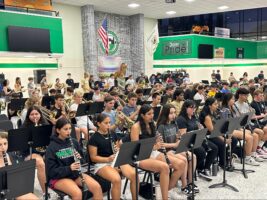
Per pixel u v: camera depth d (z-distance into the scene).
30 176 2.48
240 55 17.78
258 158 5.50
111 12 14.01
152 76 13.25
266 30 18.83
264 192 4.20
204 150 4.59
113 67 13.96
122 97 7.62
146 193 3.93
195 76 17.36
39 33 10.29
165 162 3.82
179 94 6.13
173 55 15.49
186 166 4.09
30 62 11.16
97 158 3.59
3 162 3.15
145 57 15.53
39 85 11.20
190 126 4.59
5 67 10.41
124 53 14.77
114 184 3.41
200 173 4.79
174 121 4.42
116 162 3.06
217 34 16.67
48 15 10.80
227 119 4.26
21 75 10.89
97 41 13.56
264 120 5.96
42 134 4.02
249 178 4.71
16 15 9.78
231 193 4.18
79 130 5.57
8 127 4.86
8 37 9.55
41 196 4.11
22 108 6.51
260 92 6.28
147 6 13.02
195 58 14.97
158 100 6.14
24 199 2.88
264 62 19.03
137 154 3.16
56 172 3.23
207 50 15.51
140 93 7.18
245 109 5.73
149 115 3.90
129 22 14.95
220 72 18.88
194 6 13.20
